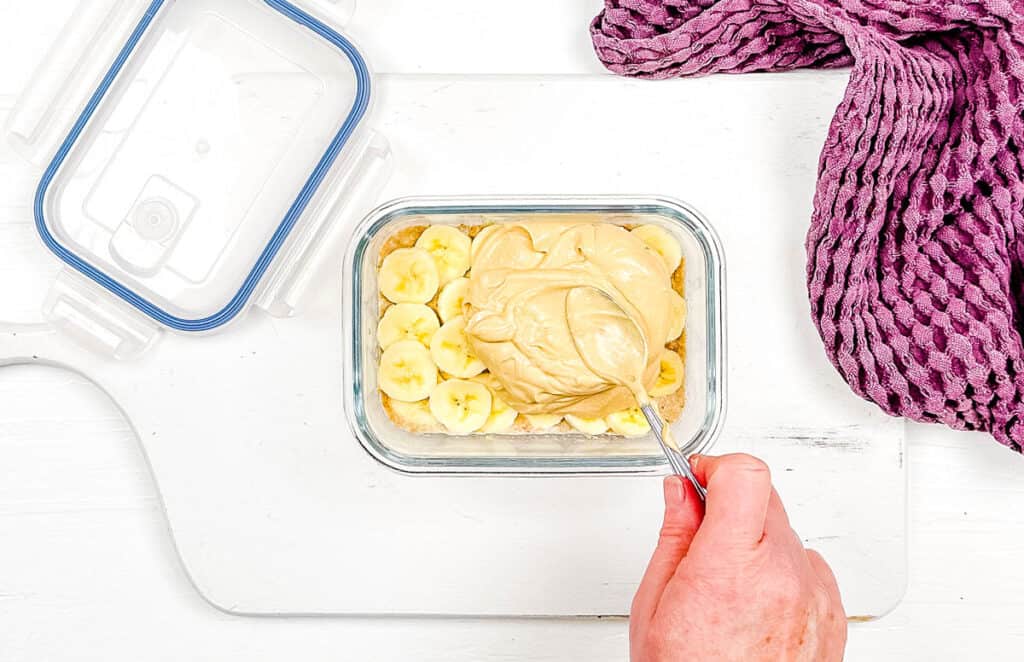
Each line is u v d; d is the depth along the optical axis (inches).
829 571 40.0
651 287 42.8
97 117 47.0
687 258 46.6
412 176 46.8
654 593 36.3
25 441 48.4
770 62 46.1
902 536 45.9
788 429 46.2
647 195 46.3
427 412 46.4
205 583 46.3
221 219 47.2
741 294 46.5
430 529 46.1
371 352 46.3
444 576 46.1
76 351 46.4
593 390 42.7
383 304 46.4
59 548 48.4
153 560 48.6
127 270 47.1
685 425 45.9
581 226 43.9
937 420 43.3
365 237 45.1
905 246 42.5
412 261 45.6
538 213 46.2
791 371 46.3
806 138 46.4
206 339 46.5
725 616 33.7
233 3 47.4
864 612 45.9
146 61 47.3
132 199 47.2
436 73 47.7
